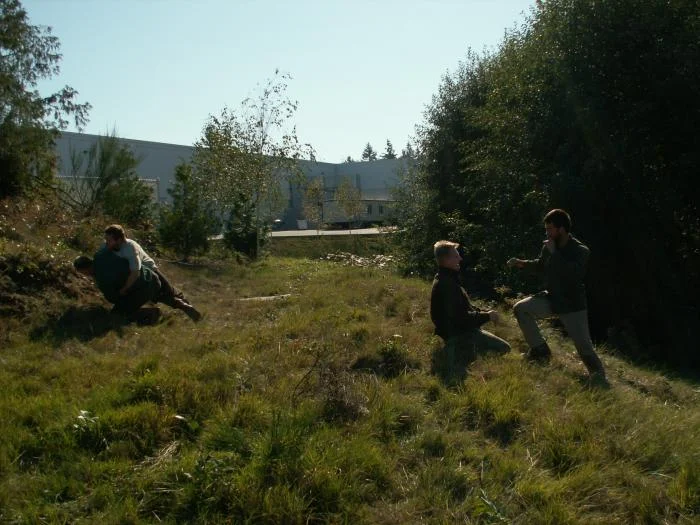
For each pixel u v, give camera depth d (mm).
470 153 19594
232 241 18719
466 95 21375
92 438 4074
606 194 13211
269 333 6789
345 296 9266
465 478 3916
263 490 3549
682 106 12609
